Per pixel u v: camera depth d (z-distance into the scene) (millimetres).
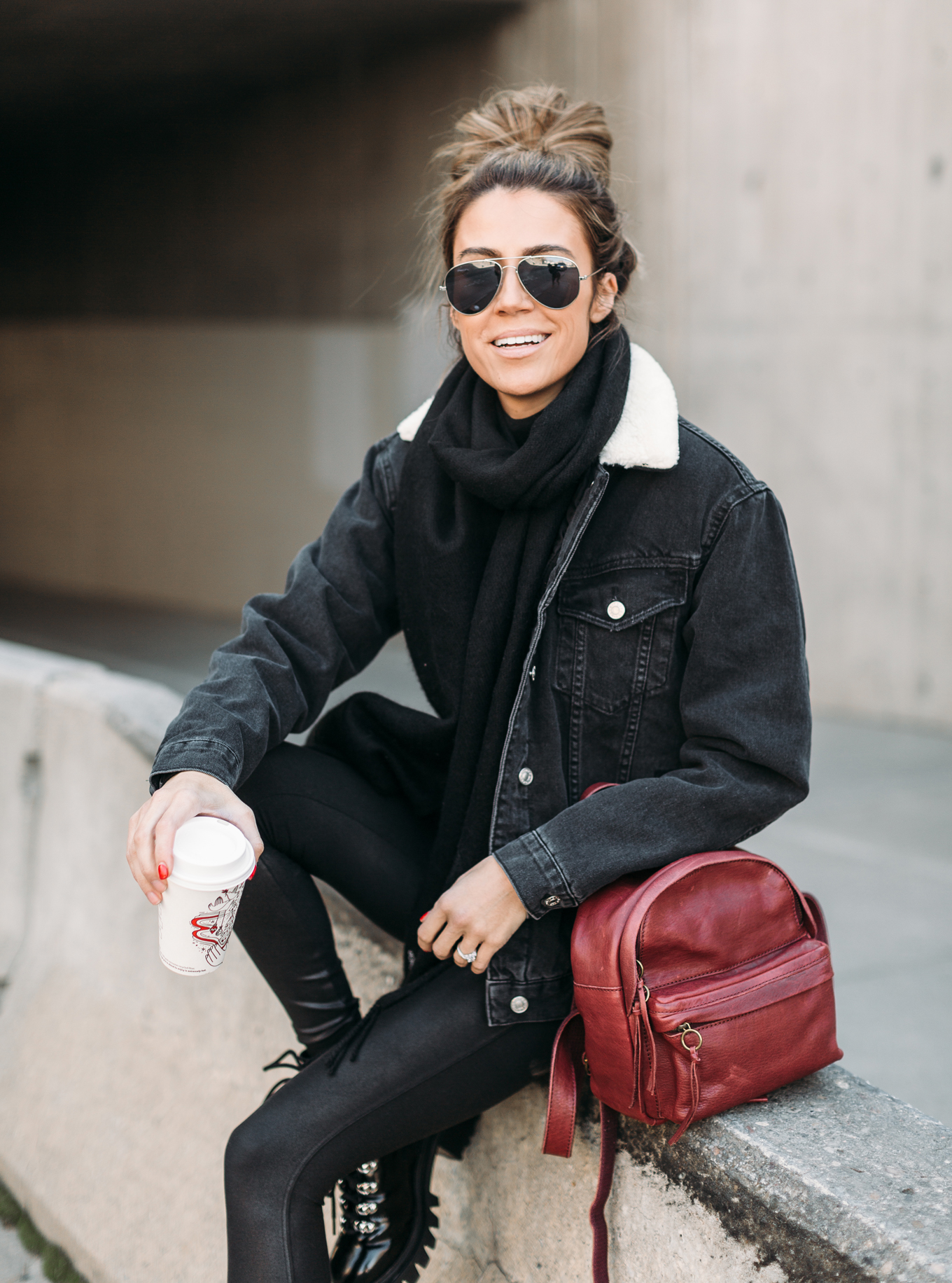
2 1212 2541
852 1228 1252
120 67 10320
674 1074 1395
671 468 1560
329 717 1854
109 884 2838
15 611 11672
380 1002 1579
